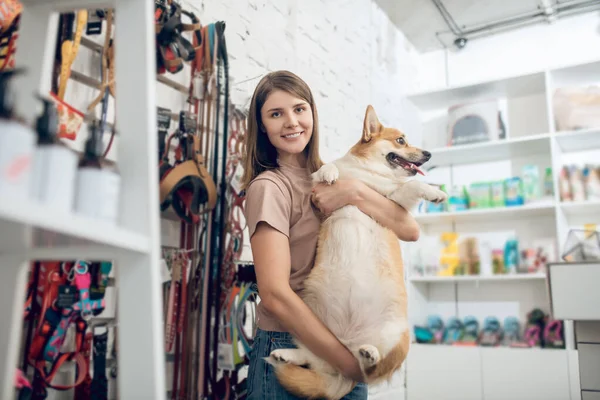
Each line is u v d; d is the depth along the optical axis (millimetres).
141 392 671
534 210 3184
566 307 1867
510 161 3594
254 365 1286
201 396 1443
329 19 2803
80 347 1202
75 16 1233
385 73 3426
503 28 3736
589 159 3318
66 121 1111
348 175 1571
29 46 839
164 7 1471
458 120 3547
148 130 733
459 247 3490
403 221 1461
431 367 3129
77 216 548
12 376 771
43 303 1132
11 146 504
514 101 3621
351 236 1357
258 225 1244
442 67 4000
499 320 3402
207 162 1641
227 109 1638
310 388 1200
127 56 766
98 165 646
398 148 1679
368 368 1217
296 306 1159
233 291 1609
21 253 768
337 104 2762
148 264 691
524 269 3232
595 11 3486
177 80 1672
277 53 2293
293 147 1428
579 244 2236
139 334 681
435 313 3629
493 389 2920
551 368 2785
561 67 3162
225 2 1981
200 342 1485
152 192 713
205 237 1566
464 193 3520
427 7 3439
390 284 1339
